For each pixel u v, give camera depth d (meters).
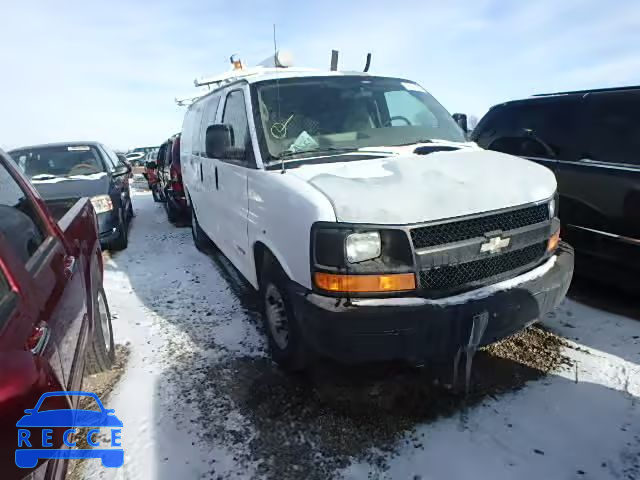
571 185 4.00
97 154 7.34
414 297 2.24
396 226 2.21
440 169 2.64
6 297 1.47
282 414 2.60
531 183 2.71
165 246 6.80
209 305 4.27
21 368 1.26
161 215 10.07
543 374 2.87
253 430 2.48
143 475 2.20
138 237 7.61
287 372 3.03
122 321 4.00
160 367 3.17
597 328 3.42
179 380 2.99
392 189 2.36
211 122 4.55
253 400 2.74
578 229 3.96
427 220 2.25
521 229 2.56
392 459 2.24
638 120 3.75
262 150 3.12
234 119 3.71
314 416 2.57
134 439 2.45
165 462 2.28
